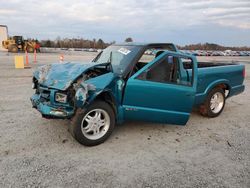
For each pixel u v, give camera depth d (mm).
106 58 5172
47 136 4473
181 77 4855
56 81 4133
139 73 4363
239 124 5789
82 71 4152
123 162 3697
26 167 3414
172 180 3283
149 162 3738
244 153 4188
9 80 10391
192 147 4355
